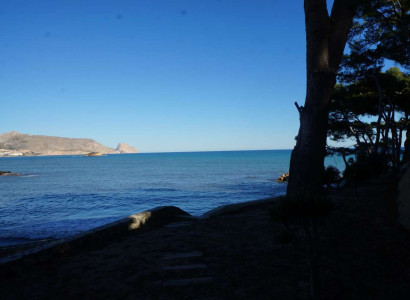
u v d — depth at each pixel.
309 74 8.18
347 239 5.49
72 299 3.59
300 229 6.27
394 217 6.89
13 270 4.48
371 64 15.05
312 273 3.25
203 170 77.25
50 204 26.70
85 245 5.89
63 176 64.81
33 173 76.19
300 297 3.31
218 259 4.77
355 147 21.88
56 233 15.74
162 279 4.04
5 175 69.75
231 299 3.37
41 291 3.87
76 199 29.80
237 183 44.94
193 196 31.72
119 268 4.57
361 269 4.10
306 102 8.16
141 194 33.41
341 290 3.48
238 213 9.49
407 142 16.67
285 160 128.62
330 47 8.21
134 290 3.74
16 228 17.08
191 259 4.83
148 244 5.92
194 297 3.46
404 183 7.35
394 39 12.16
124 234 7.00
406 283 3.65
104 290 3.80
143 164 121.38
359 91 18.84
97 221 19.11
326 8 8.16
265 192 34.69
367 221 6.76
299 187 7.70
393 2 11.09
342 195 11.59
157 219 8.49
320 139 7.85
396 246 4.98
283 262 4.45
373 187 13.09
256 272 4.12
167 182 47.78
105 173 72.81
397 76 17.56
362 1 9.37
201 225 7.60
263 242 5.55
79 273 4.45
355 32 12.05
